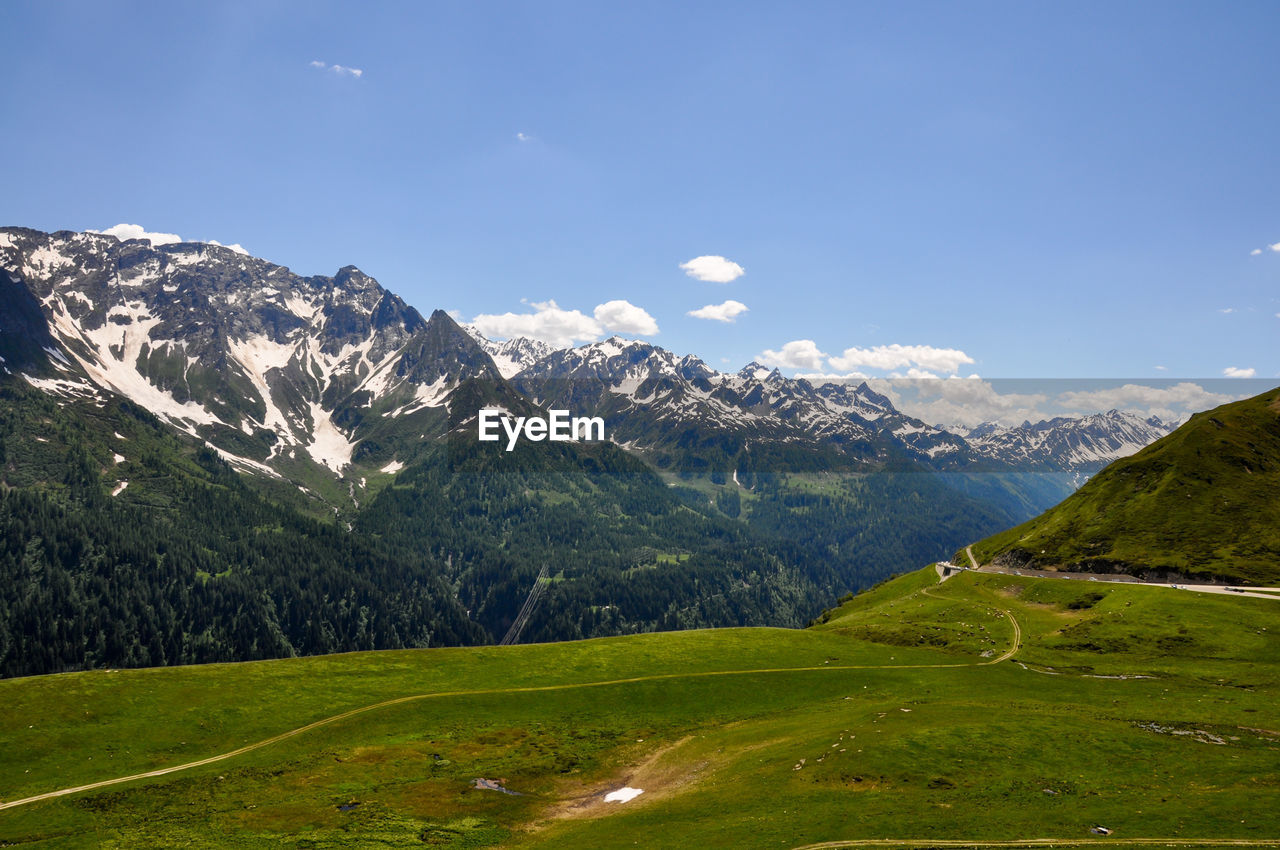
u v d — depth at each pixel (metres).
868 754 64.25
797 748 71.12
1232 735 69.06
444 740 81.88
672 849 52.31
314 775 72.94
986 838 49.00
